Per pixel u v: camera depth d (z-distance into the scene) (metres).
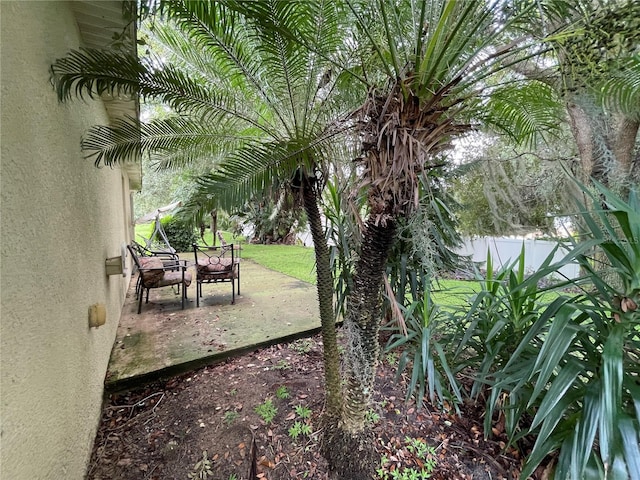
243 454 1.82
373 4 1.57
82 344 1.73
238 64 1.82
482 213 3.71
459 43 1.36
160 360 2.69
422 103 1.30
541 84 1.88
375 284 1.61
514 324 2.08
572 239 1.80
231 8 1.39
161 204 9.58
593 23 1.19
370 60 1.75
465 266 2.79
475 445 1.94
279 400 2.30
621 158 2.56
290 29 1.49
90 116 2.28
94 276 2.17
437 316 2.45
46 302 1.25
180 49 2.05
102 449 1.85
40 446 1.14
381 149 1.35
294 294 4.98
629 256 1.30
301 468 1.79
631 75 1.46
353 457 1.76
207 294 4.98
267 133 2.07
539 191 3.18
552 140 2.82
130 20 1.45
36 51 1.28
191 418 2.11
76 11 1.86
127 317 3.85
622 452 1.23
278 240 12.04
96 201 2.37
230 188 1.51
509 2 1.38
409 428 2.06
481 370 2.09
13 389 0.96
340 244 2.67
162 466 1.74
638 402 1.30
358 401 1.75
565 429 1.49
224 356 2.88
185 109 1.88
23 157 1.12
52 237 1.36
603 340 1.46
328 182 2.24
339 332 3.01
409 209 1.42
